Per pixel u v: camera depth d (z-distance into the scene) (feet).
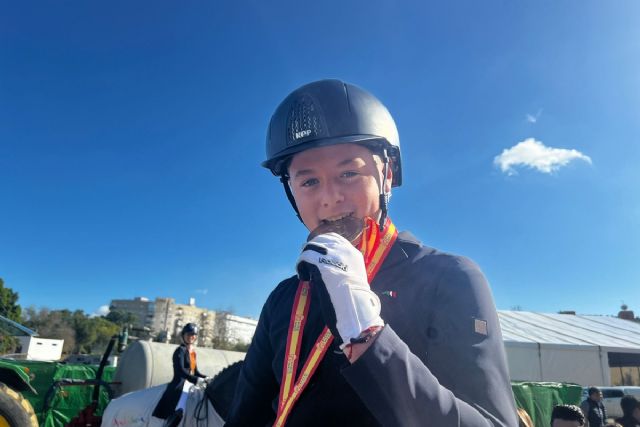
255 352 4.69
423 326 3.28
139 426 15.06
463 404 2.65
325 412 3.30
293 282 4.62
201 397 14.94
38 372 25.26
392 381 2.52
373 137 4.17
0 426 17.01
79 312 192.13
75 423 21.40
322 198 4.04
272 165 5.09
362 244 3.63
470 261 3.58
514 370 52.44
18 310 144.66
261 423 4.61
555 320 68.08
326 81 4.55
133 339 25.39
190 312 438.40
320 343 3.51
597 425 31.14
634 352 54.60
